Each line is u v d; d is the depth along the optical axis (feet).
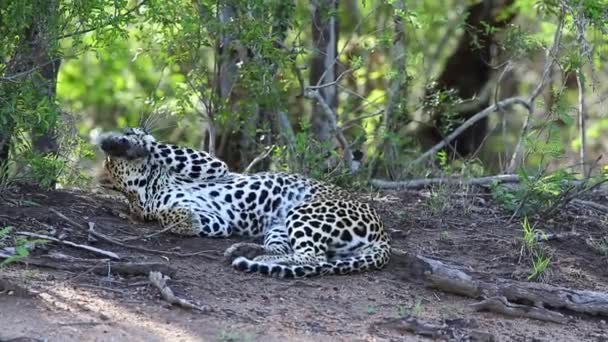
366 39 59.52
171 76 67.87
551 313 36.35
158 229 41.47
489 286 37.19
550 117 53.93
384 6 58.29
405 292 37.42
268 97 50.83
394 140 53.72
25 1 38.75
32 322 31.17
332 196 41.73
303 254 38.50
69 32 42.86
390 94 56.80
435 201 47.11
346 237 39.09
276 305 34.81
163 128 54.85
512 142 65.05
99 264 35.76
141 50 50.98
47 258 35.88
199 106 57.67
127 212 43.45
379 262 38.70
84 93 90.12
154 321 32.14
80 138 46.78
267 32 49.08
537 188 46.50
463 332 33.96
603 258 42.75
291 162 50.55
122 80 88.33
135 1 49.67
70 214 41.45
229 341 31.04
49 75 44.45
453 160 57.00
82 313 32.17
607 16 52.16
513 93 69.10
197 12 48.06
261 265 37.11
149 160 42.06
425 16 60.75
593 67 51.39
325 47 58.44
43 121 39.68
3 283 33.22
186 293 34.73
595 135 77.20
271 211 41.52
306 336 32.27
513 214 46.73
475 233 44.39
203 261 38.11
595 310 37.11
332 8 55.06
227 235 41.01
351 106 60.75
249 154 56.34
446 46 71.41
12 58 40.27
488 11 68.03
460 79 69.26
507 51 62.49
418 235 43.86
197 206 40.93
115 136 41.52
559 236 44.09
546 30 65.98
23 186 43.80
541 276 40.09
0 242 36.70
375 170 54.65
